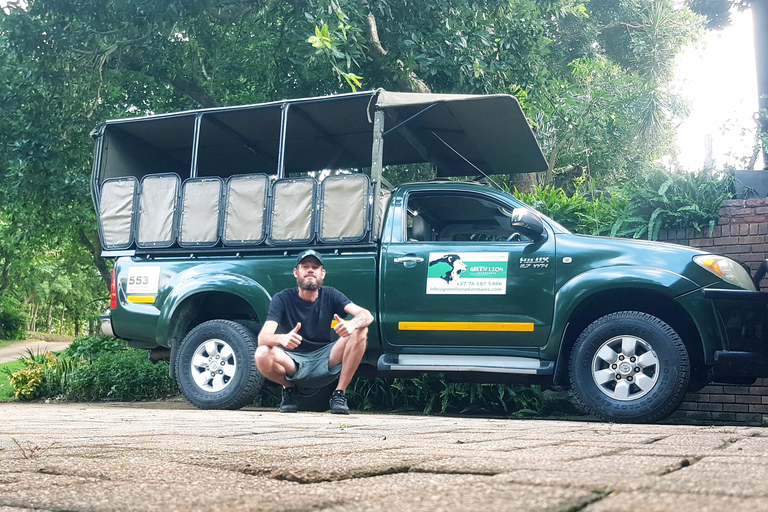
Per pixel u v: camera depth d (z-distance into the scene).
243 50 14.05
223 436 2.67
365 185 6.08
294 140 7.91
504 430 3.13
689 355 5.43
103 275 20.62
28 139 12.93
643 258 5.38
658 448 2.05
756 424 6.57
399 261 5.86
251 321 6.38
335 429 3.15
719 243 7.08
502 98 6.16
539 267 5.55
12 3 12.42
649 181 7.50
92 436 2.65
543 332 5.49
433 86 12.77
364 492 1.16
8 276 38.78
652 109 16.20
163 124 7.37
